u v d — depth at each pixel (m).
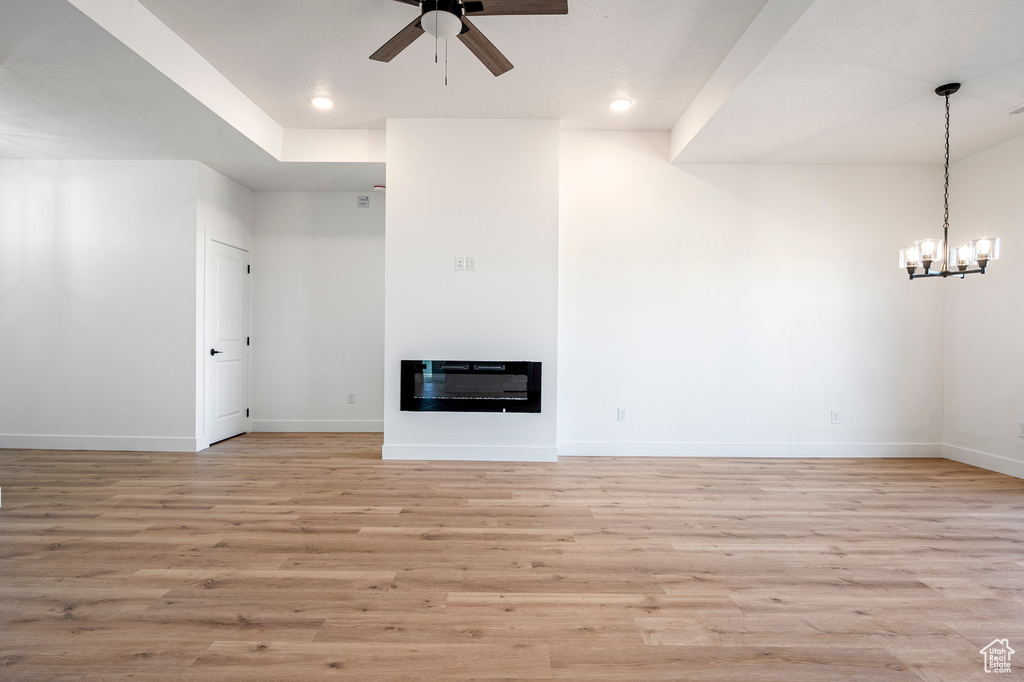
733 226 4.54
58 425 4.48
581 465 4.11
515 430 4.25
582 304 4.52
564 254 4.52
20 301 4.48
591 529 2.69
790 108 3.42
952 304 4.48
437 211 4.23
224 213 4.89
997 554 2.40
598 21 2.88
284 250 5.45
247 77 3.58
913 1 2.29
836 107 3.41
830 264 4.57
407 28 2.40
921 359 4.57
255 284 5.45
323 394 5.47
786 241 4.55
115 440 4.47
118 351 4.48
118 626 1.73
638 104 3.97
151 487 3.39
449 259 4.23
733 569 2.23
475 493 3.32
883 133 3.85
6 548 2.38
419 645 1.65
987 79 3.02
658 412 4.53
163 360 4.47
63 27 2.52
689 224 4.53
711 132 3.83
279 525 2.71
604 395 4.51
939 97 3.26
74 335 4.47
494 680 1.48
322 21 2.91
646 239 4.53
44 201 4.48
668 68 3.42
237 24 2.95
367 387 5.48
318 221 5.45
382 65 3.40
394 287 4.23
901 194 4.57
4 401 4.49
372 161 4.48
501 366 4.17
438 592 2.00
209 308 4.67
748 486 3.54
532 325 4.23
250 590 2.00
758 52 2.84
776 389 4.55
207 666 1.53
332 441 4.98
